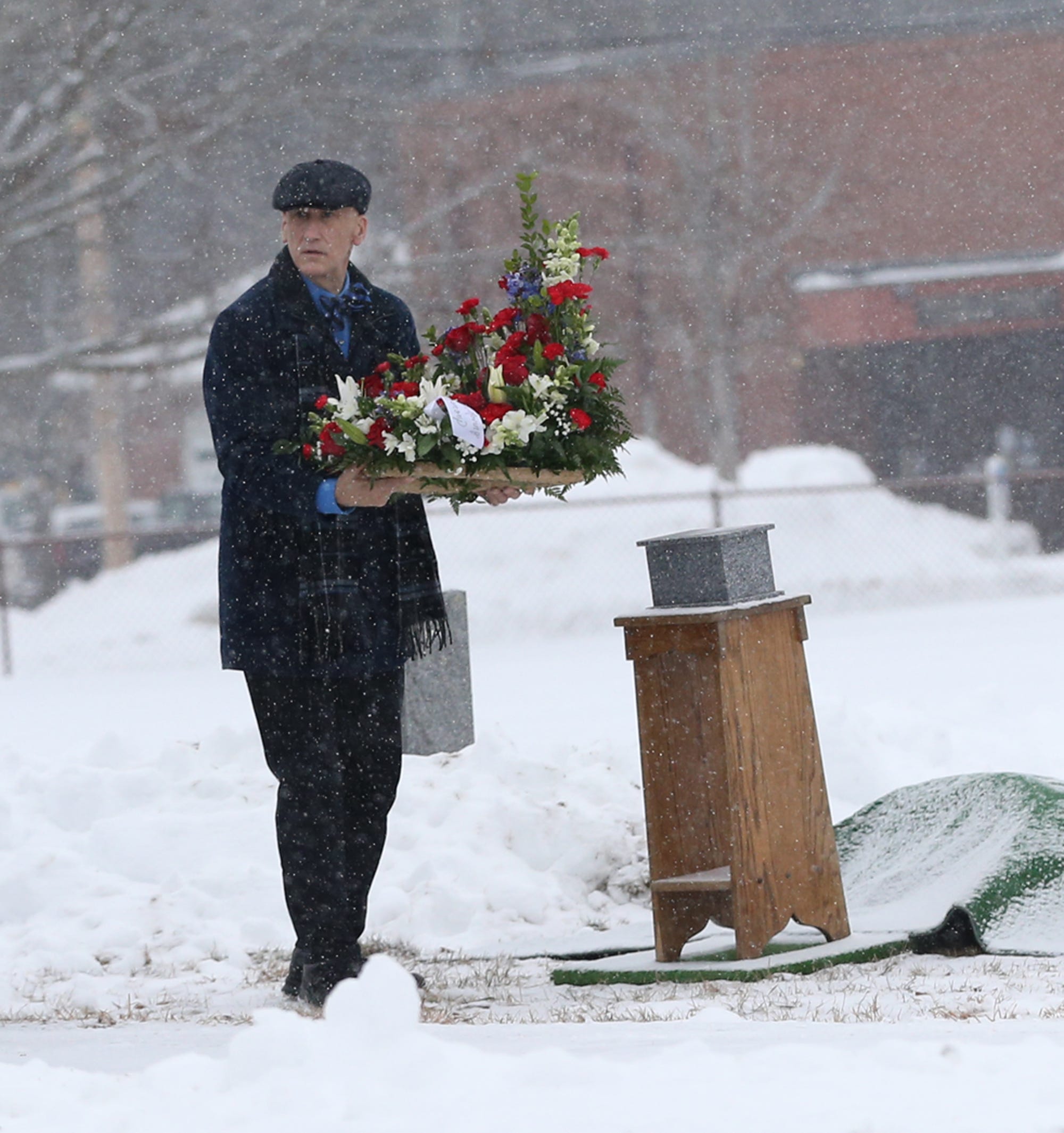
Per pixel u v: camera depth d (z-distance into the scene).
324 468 7.41
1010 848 8.88
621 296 49.25
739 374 50.84
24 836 11.52
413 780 11.65
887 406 51.84
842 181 49.97
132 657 31.41
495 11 47.84
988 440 51.75
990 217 51.09
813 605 33.62
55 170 35.44
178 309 41.41
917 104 50.28
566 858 10.79
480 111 47.06
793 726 8.38
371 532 7.79
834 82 49.47
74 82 34.12
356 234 7.77
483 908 10.28
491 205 46.56
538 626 32.16
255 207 41.00
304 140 41.12
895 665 22.42
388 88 42.81
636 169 48.44
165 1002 8.46
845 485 33.06
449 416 7.21
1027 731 14.73
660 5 48.06
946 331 51.53
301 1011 7.70
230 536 7.73
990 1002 6.98
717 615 8.05
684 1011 7.02
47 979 9.45
